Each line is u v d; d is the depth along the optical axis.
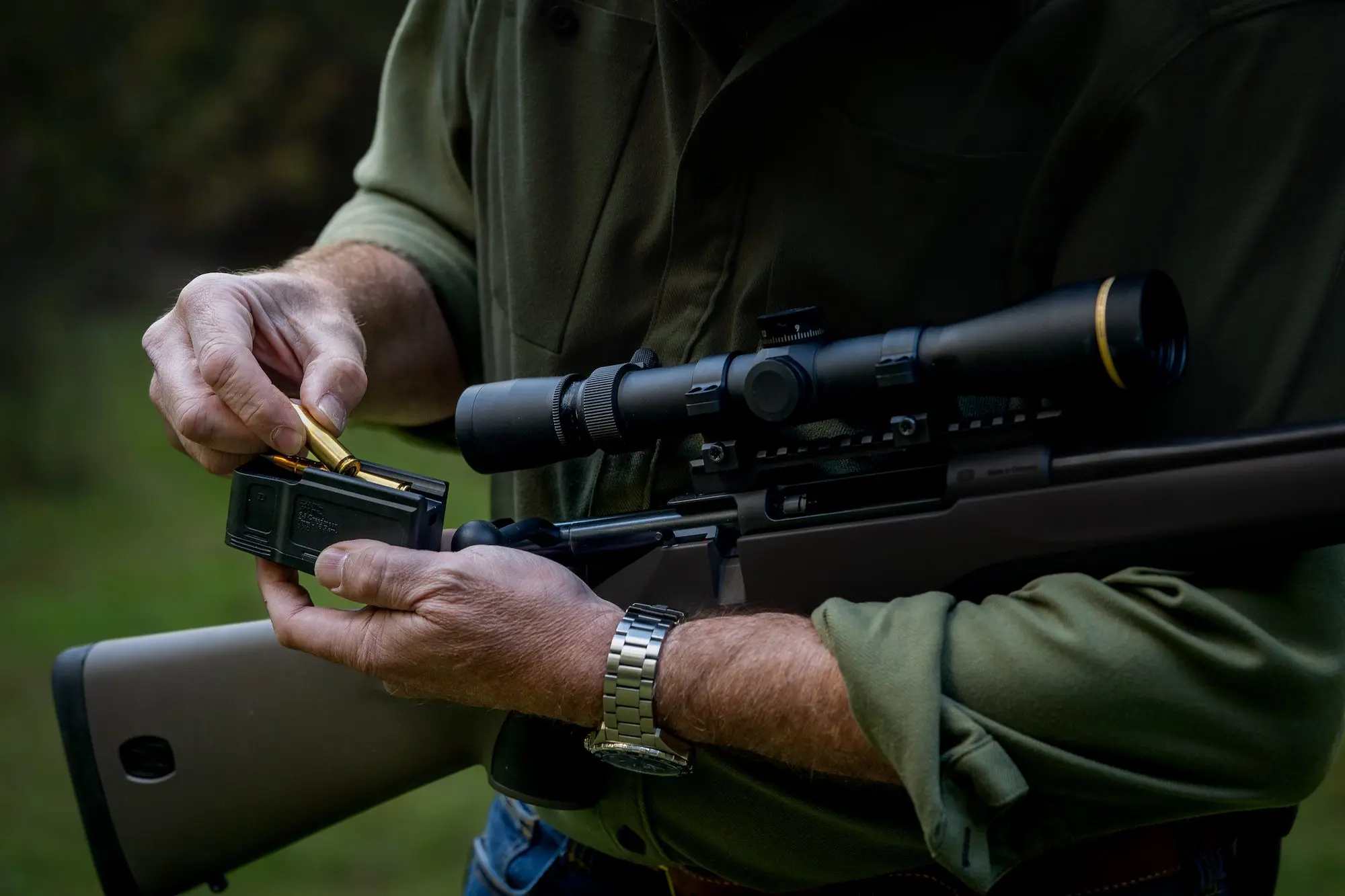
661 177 1.36
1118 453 1.06
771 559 1.21
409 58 1.76
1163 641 1.03
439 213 1.73
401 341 1.67
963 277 1.23
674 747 1.17
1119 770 1.05
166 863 1.54
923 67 1.23
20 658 5.43
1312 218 1.08
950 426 1.14
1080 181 1.16
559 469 1.46
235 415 1.29
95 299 11.62
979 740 1.04
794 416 1.17
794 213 1.26
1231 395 1.09
